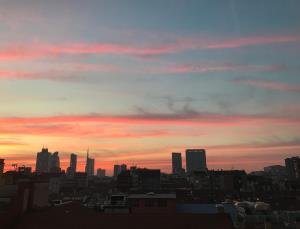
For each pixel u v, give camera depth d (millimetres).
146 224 36219
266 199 102000
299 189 127125
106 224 36125
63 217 37219
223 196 112812
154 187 152125
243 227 55969
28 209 39125
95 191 162375
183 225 35719
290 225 59906
